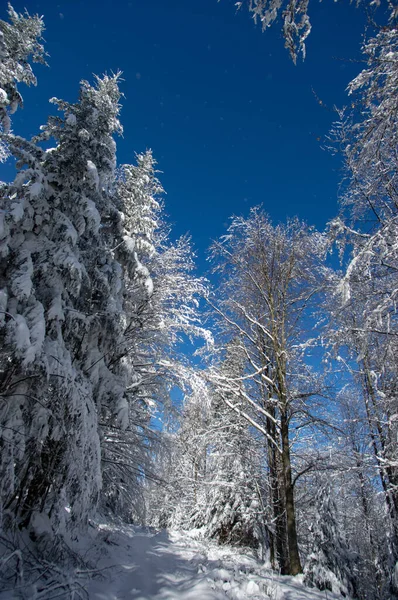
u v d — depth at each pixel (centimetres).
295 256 1066
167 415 1200
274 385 972
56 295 730
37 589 455
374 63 498
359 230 741
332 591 683
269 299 1086
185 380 1136
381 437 989
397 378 798
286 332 1071
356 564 799
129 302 1130
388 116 501
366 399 1097
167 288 1305
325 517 795
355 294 715
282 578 755
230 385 1048
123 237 1020
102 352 857
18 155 764
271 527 1047
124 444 1166
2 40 944
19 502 669
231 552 1168
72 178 851
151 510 2184
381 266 685
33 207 749
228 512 1372
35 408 670
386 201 719
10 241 706
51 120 866
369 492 1224
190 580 646
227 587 590
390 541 853
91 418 720
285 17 411
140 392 1208
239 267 1140
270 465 1067
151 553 864
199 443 1280
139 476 1199
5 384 621
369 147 567
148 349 1334
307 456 1008
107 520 1127
